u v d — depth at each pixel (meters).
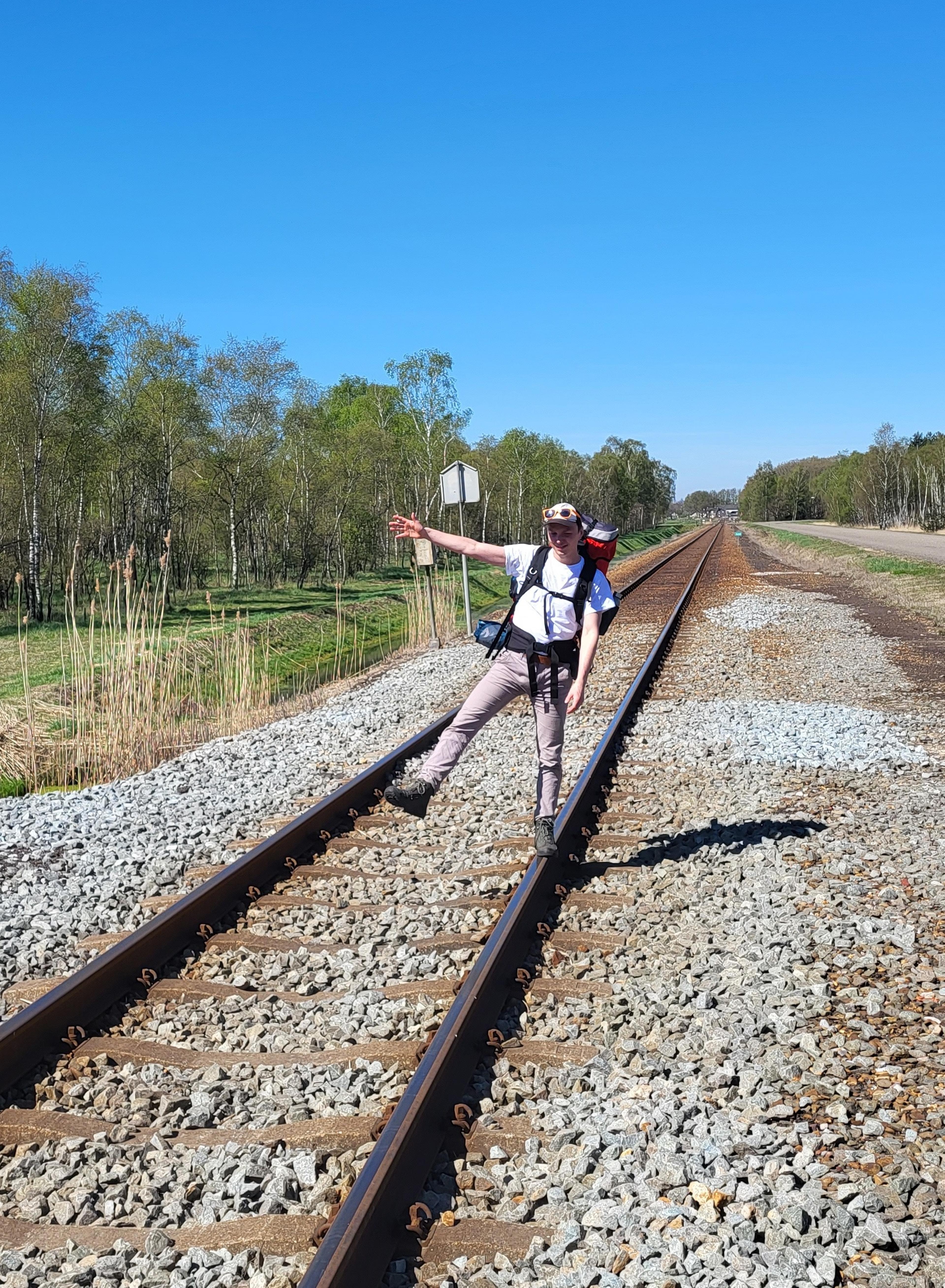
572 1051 3.82
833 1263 2.65
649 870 5.79
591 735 9.16
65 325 26.09
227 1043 4.02
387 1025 4.02
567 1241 2.77
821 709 10.34
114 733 9.88
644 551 66.00
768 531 104.88
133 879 6.07
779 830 6.32
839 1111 3.36
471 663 14.71
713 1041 3.82
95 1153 3.31
